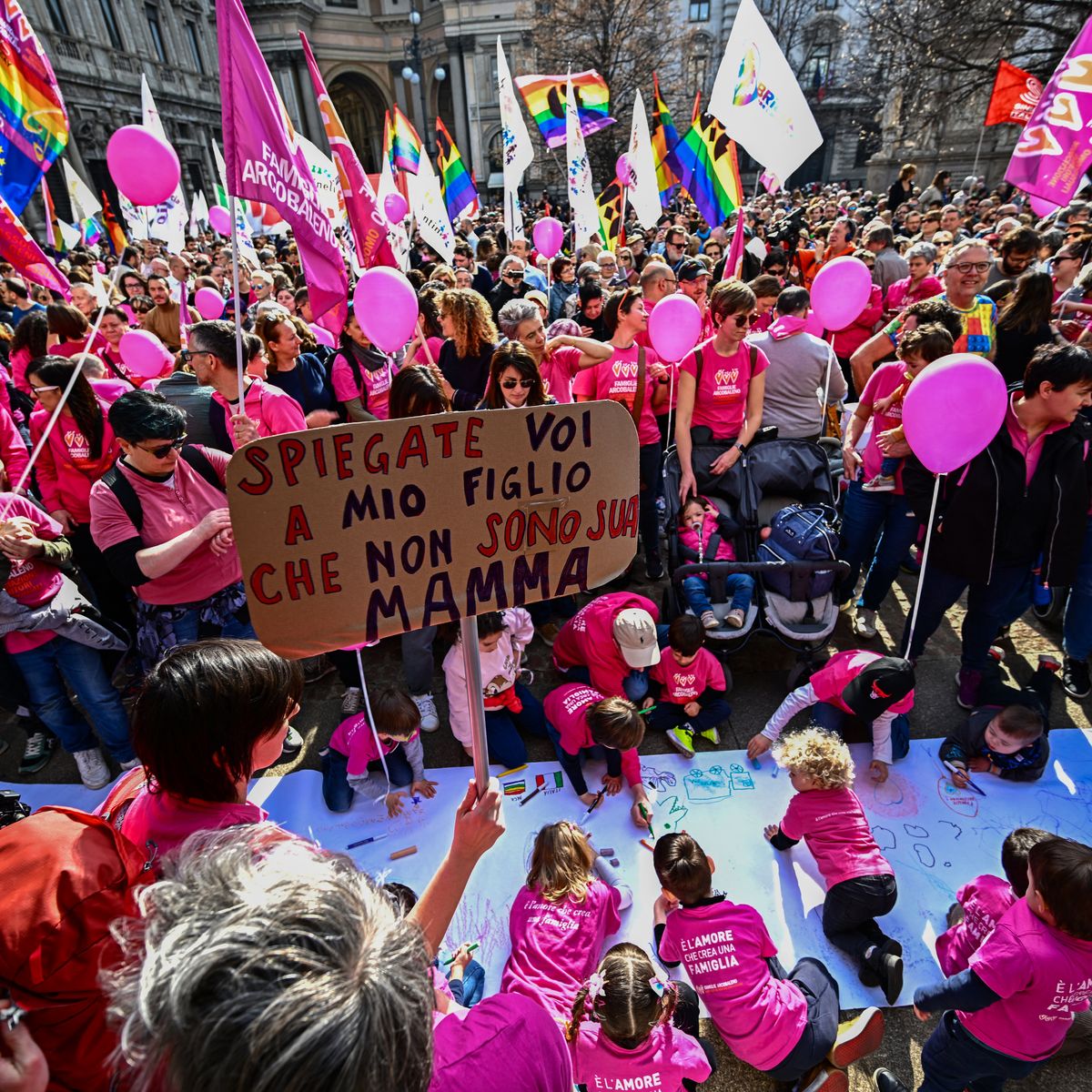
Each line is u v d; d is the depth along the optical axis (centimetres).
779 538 329
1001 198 1559
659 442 391
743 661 349
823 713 288
